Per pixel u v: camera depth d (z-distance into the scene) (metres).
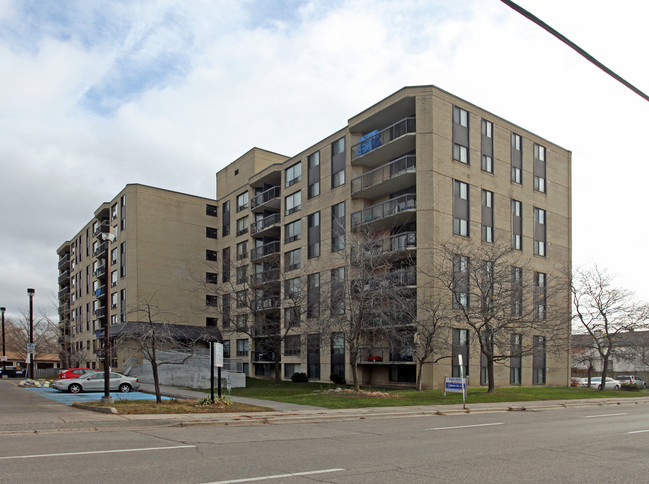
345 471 8.56
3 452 10.10
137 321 47.53
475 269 28.19
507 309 31.44
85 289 69.56
